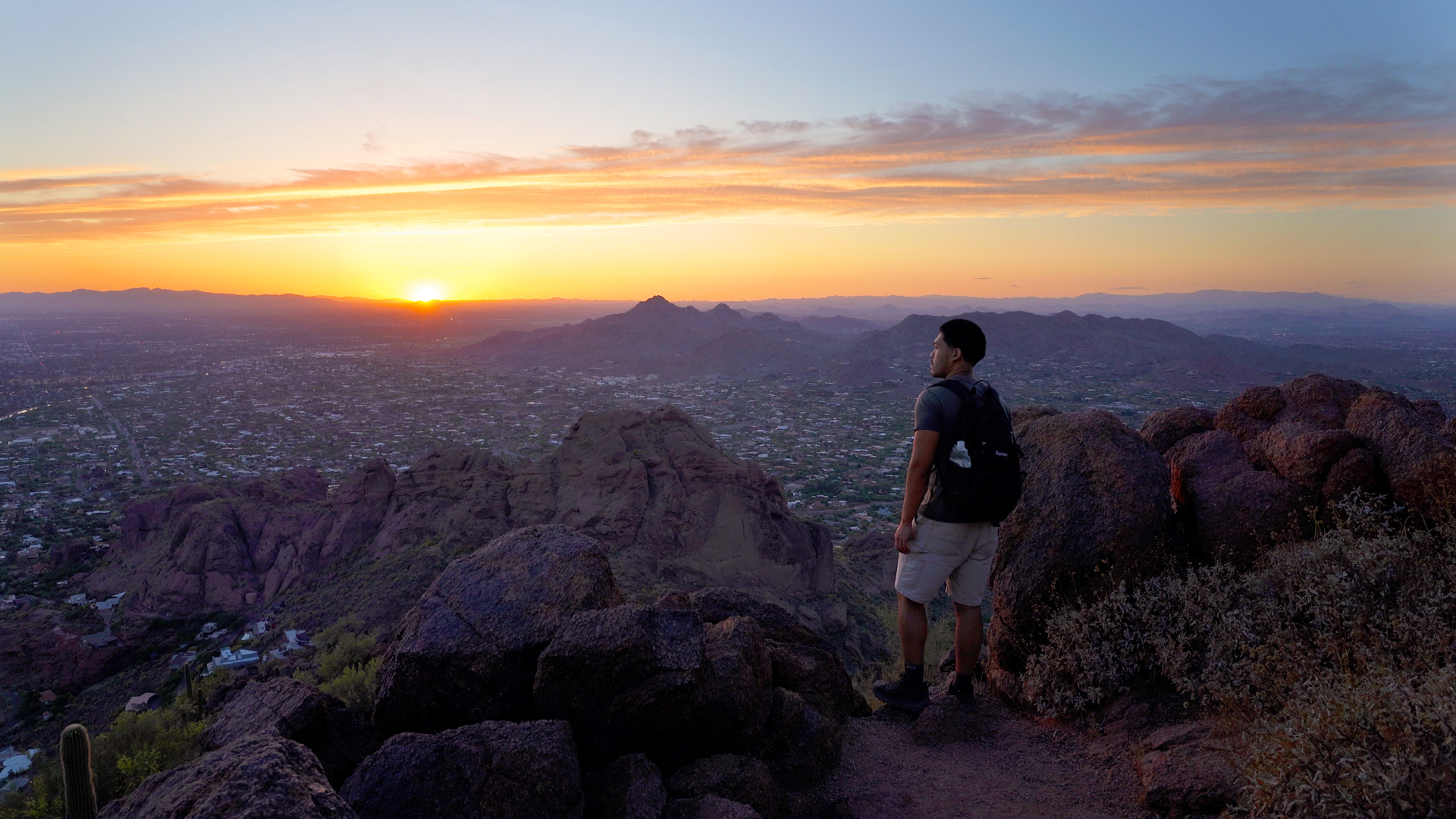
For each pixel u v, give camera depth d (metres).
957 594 4.65
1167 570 4.59
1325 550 4.02
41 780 14.62
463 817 2.76
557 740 3.01
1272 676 3.54
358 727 3.65
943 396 4.29
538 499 44.66
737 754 3.59
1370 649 3.34
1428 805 2.26
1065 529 4.82
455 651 3.49
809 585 42.06
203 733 3.69
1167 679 4.30
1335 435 4.62
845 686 4.96
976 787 3.83
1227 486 4.89
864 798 3.76
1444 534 3.81
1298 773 2.62
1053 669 4.55
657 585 36.72
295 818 2.04
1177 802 3.20
